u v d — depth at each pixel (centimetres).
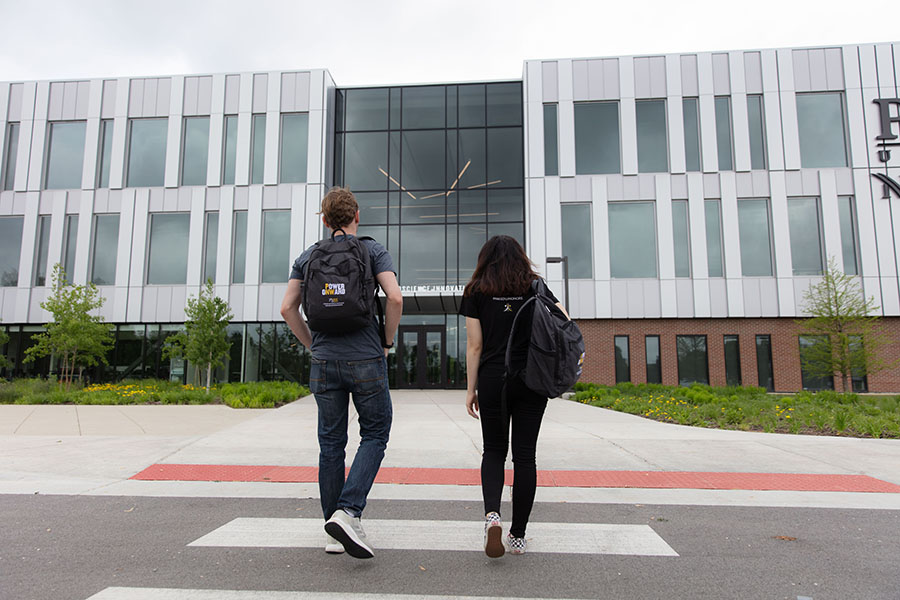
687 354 2031
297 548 325
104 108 2252
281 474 557
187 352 1811
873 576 284
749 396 1485
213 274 2166
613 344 2056
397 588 265
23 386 1630
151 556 310
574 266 2100
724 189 2069
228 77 2258
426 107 2327
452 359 2258
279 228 2181
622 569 293
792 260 2019
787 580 277
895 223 1984
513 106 2295
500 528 283
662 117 2152
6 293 2162
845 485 513
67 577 277
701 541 343
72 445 718
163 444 730
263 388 1577
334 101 2341
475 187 2261
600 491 489
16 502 444
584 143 2161
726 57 2125
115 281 2158
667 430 878
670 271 2056
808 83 2078
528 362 291
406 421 1003
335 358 296
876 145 2028
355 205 326
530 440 306
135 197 2197
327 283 290
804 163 2058
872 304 1948
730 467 597
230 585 267
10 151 2252
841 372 1803
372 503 446
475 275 321
